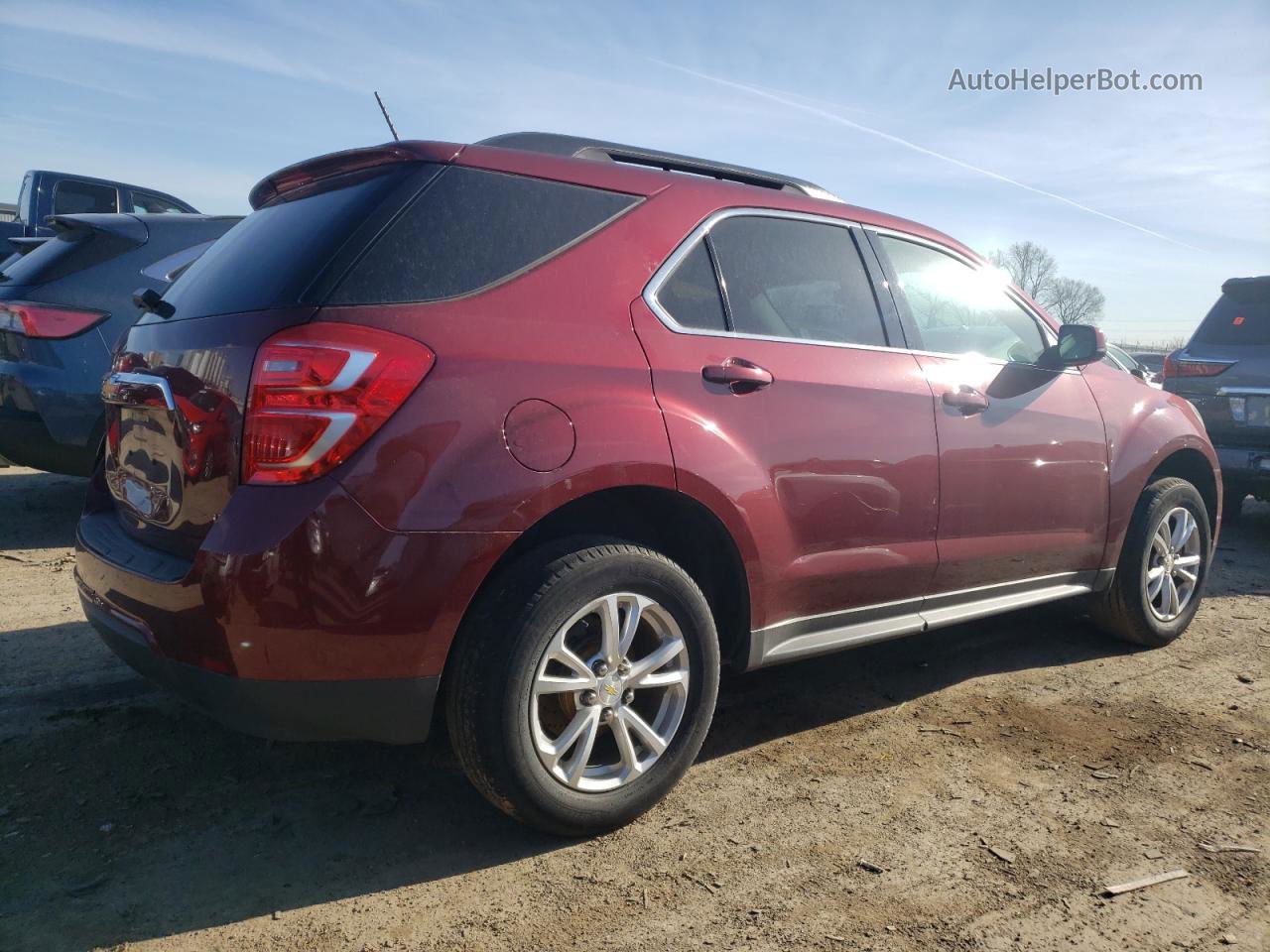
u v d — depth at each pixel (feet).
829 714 11.54
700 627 8.76
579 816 8.18
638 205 9.32
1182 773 10.13
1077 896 7.79
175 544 7.92
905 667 13.33
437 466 7.34
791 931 7.22
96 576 8.67
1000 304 12.92
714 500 8.84
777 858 8.25
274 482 7.06
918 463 10.72
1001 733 11.08
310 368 7.07
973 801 9.36
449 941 7.03
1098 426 13.15
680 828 8.73
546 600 7.72
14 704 10.77
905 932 7.25
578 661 8.05
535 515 7.70
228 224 19.42
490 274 8.16
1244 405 23.08
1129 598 13.96
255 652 7.03
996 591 12.14
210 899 7.44
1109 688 12.67
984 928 7.32
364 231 7.77
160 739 10.14
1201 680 13.06
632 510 9.34
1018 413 12.01
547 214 8.71
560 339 8.23
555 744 8.04
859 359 10.51
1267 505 29.48
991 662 13.62
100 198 35.58
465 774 8.70
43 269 17.07
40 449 16.93
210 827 8.49
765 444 9.32
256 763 9.73
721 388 9.12
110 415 9.56
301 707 7.24
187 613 7.24
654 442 8.41
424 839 8.43
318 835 8.44
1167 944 7.20
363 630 7.16
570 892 7.67
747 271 9.92
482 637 7.62
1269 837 8.82
